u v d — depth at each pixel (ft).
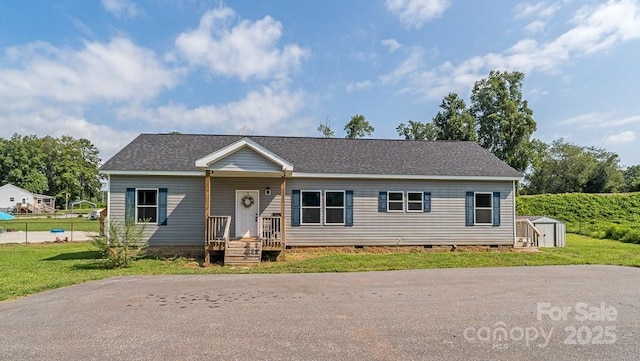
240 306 24.32
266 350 16.80
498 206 57.36
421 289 29.63
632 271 38.73
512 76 134.10
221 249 45.21
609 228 80.38
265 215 53.16
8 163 257.75
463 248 56.44
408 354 16.37
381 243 55.06
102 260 43.70
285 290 29.27
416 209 55.98
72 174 281.13
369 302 25.43
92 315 22.21
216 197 52.26
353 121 189.37
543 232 64.85
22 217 178.91
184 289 29.55
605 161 201.36
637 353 16.66
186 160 53.21
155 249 50.24
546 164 205.36
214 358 15.90
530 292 28.50
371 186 55.26
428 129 166.50
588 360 15.87
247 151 47.01
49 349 16.92
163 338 18.30
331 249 53.98
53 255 52.37
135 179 50.47
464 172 56.49
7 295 27.09
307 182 54.19
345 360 15.71
